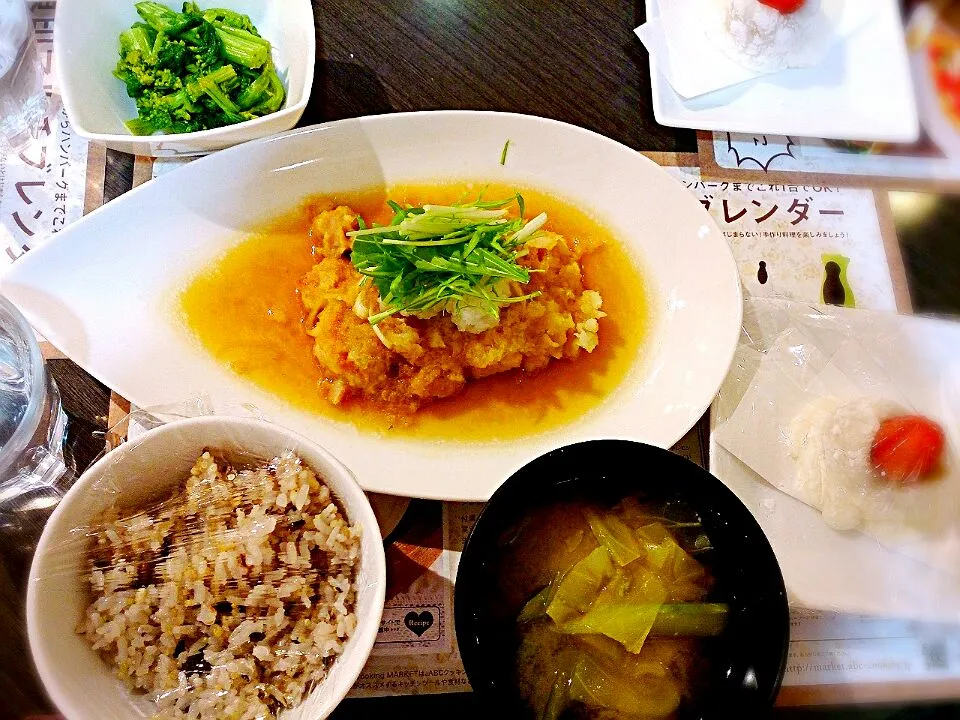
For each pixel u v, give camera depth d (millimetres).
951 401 359
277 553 281
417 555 339
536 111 415
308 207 400
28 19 393
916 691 331
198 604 273
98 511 275
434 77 416
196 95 388
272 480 286
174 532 282
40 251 359
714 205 404
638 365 389
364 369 369
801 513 349
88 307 368
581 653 280
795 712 327
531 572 289
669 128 415
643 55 425
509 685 272
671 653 281
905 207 407
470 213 363
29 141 389
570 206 408
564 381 389
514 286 375
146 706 267
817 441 348
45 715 307
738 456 352
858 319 379
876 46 423
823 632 337
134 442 272
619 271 404
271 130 381
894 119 415
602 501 300
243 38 393
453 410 381
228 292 389
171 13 391
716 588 288
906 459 340
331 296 380
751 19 405
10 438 325
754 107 415
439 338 374
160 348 372
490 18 425
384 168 401
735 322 364
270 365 381
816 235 400
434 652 325
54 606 259
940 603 335
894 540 342
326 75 411
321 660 273
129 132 394
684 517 296
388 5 423
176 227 382
